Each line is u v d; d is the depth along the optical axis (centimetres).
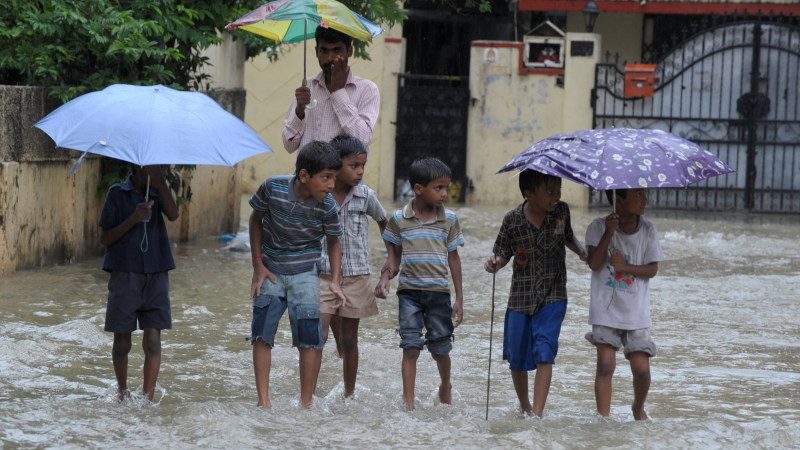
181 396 1784
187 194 3462
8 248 2709
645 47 5678
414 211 1775
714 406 1816
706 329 2456
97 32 2942
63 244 2973
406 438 1528
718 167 1633
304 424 1591
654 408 1803
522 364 1731
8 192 2684
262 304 1689
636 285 1686
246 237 3716
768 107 5125
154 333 1720
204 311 2462
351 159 1798
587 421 1675
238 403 1686
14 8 3006
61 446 1455
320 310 1794
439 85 5916
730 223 4628
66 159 2936
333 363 2072
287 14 1895
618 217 1650
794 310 2698
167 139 1572
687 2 5347
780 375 2047
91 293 2586
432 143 5359
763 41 5088
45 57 2892
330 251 1733
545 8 5359
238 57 4116
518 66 5272
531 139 5300
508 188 5331
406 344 1748
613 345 1688
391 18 3712
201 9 3281
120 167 3180
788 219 4881
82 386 1812
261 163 5444
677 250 3694
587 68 5197
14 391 1759
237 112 3956
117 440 1491
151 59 3116
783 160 5116
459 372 2034
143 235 1694
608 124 5222
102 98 1636
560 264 1723
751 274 3238
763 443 1559
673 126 5175
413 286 1770
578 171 1577
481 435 1550
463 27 5894
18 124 2722
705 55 5112
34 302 2452
